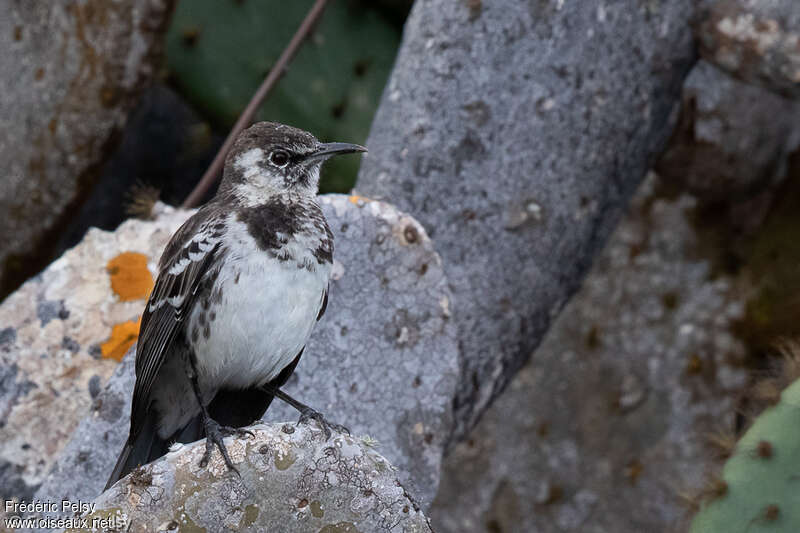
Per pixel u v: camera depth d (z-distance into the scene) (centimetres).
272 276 657
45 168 1020
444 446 781
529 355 907
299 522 501
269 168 690
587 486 1155
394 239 749
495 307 848
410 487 753
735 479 700
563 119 845
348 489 505
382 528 506
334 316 745
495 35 835
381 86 1080
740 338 1162
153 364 677
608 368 1175
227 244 660
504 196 841
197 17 1059
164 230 916
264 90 1027
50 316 884
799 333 1143
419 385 757
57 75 1003
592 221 881
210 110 1073
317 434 512
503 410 1173
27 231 1036
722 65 905
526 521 1152
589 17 844
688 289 1186
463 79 838
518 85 838
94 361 873
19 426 854
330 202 742
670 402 1161
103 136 1021
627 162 897
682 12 888
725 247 1195
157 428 717
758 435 704
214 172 1005
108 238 913
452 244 841
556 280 875
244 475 499
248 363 672
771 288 1166
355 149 711
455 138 837
